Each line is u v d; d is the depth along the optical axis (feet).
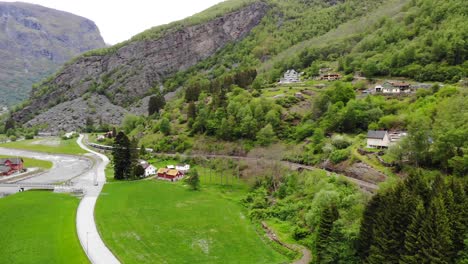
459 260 176.04
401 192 210.38
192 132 623.77
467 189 201.46
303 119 536.01
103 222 314.35
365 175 345.10
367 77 650.84
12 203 362.74
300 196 347.77
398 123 415.85
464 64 542.98
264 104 577.43
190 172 471.21
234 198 391.86
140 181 470.39
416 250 187.32
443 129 306.14
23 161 618.03
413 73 590.14
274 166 432.66
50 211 338.75
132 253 258.16
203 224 316.60
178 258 253.65
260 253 263.29
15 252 255.09
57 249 260.62
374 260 199.62
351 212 254.88
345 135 437.17
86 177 498.28
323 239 232.53
